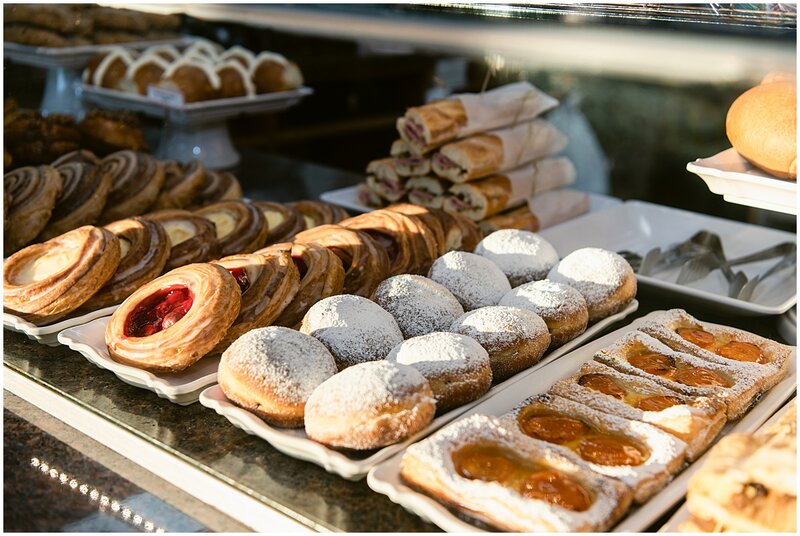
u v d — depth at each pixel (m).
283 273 1.25
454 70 2.03
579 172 2.03
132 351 1.13
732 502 0.75
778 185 0.99
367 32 1.58
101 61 2.31
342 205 1.95
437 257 1.45
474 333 1.13
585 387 1.04
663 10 1.11
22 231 1.53
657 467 0.87
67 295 1.26
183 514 0.92
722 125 1.79
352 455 0.95
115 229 1.46
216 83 2.15
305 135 2.43
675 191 1.91
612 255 1.34
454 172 1.74
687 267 1.53
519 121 1.87
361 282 1.32
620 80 1.87
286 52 2.38
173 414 1.09
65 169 1.72
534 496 0.82
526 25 1.28
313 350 1.04
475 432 0.89
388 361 0.98
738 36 1.05
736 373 1.06
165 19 2.57
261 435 0.98
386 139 2.25
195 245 1.44
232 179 1.92
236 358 1.03
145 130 2.36
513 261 1.38
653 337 1.18
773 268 1.51
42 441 1.06
